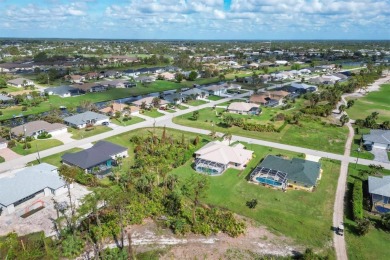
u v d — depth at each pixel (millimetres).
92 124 104250
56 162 75500
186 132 99875
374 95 159875
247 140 93500
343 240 49062
